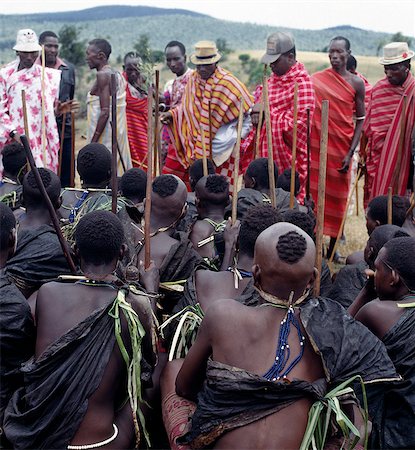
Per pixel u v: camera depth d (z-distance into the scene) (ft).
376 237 14.08
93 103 29.55
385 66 26.03
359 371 9.85
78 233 11.32
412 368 11.37
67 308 10.86
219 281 12.91
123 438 11.30
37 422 10.52
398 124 26.12
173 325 13.38
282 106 27.22
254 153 25.05
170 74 92.89
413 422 11.28
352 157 29.73
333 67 28.89
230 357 9.80
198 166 22.18
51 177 15.38
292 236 9.91
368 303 11.96
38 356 10.73
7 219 12.20
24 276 14.14
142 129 31.68
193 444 9.98
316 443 9.78
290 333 9.86
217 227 16.97
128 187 18.44
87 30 511.81
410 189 26.40
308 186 21.62
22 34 26.68
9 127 26.50
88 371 10.51
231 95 26.89
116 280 11.37
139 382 10.93
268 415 9.60
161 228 15.81
